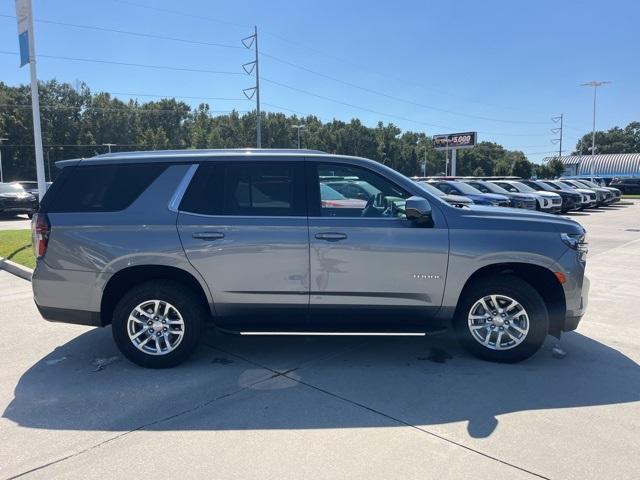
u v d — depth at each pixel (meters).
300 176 4.53
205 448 3.25
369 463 3.06
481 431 3.43
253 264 4.41
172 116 108.06
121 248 4.40
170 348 4.54
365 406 3.82
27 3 11.15
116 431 3.48
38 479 2.93
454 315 4.64
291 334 4.46
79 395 4.05
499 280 4.48
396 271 4.40
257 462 3.08
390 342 5.24
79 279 4.46
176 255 4.39
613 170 89.56
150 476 2.95
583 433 3.39
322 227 4.39
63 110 91.69
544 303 4.49
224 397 3.99
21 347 5.21
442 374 4.40
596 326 5.80
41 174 11.69
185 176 4.54
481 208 4.93
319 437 3.37
